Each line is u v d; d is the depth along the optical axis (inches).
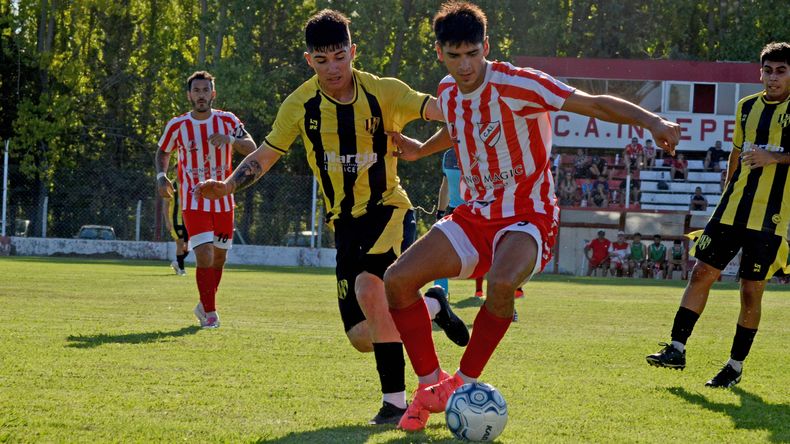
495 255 236.7
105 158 2058.3
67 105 1891.0
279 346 375.6
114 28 2066.9
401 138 269.1
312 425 229.1
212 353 350.0
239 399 259.6
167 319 480.4
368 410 250.5
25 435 210.7
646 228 1540.4
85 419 228.4
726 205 330.3
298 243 1497.3
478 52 233.9
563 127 1625.2
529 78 237.3
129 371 302.4
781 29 1967.3
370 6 1856.5
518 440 214.4
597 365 343.6
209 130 481.4
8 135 1953.7
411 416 229.6
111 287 717.3
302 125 267.4
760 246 320.2
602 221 1542.8
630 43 2074.3
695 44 2197.3
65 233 1568.7
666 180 1598.2
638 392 286.7
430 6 1926.7
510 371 322.3
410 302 240.2
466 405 213.2
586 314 577.0
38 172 1672.0
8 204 1579.7
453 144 252.5
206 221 460.1
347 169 267.4
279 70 1875.0
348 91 264.8
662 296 788.0
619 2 2079.2
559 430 226.2
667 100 1663.4
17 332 401.4
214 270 480.7
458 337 291.7
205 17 1910.7
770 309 656.4
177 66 1995.6
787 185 325.1
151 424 224.2
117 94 2096.5
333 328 450.3
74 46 2018.9
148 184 1565.0
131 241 1507.1
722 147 1643.7
